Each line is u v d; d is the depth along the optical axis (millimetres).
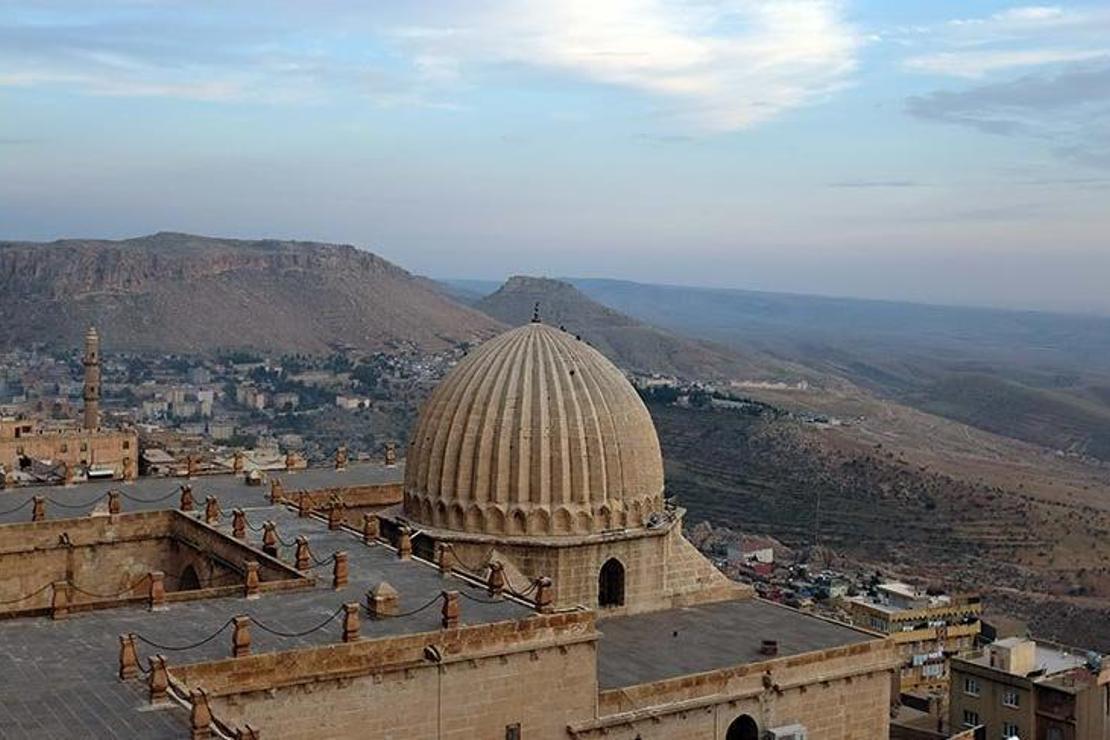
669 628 67000
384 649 47312
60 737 39250
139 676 44406
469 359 71812
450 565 59375
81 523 68250
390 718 47406
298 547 58781
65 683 43844
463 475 67312
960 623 134375
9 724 40156
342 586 56594
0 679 44156
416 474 69688
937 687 121625
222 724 40438
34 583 66938
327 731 46094
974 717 95312
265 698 44812
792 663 61750
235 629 45312
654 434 72062
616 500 68000
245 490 83125
